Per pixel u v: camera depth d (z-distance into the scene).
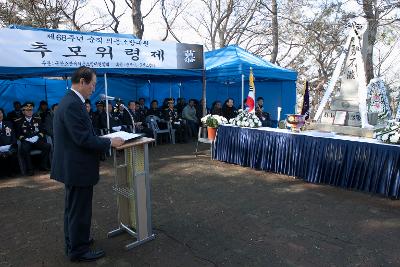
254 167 5.90
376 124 5.74
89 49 6.30
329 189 4.69
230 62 8.46
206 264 2.72
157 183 5.11
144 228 3.08
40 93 9.58
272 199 4.31
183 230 3.38
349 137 4.87
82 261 2.79
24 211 4.07
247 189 4.75
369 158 4.34
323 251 2.92
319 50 15.88
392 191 4.16
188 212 3.88
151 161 6.67
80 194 2.62
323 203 4.14
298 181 5.12
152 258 2.83
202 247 3.02
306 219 3.64
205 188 4.82
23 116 6.05
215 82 11.45
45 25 13.77
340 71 6.02
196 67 7.89
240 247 3.01
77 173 2.52
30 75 6.25
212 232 3.33
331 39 14.95
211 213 3.84
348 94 5.80
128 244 3.03
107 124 7.09
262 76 8.53
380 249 2.95
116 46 6.62
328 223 3.53
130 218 3.29
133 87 11.13
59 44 5.96
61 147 2.54
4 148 5.65
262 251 2.93
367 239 3.15
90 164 2.57
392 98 11.63
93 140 2.46
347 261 2.75
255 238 3.19
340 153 4.65
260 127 6.08
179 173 5.70
